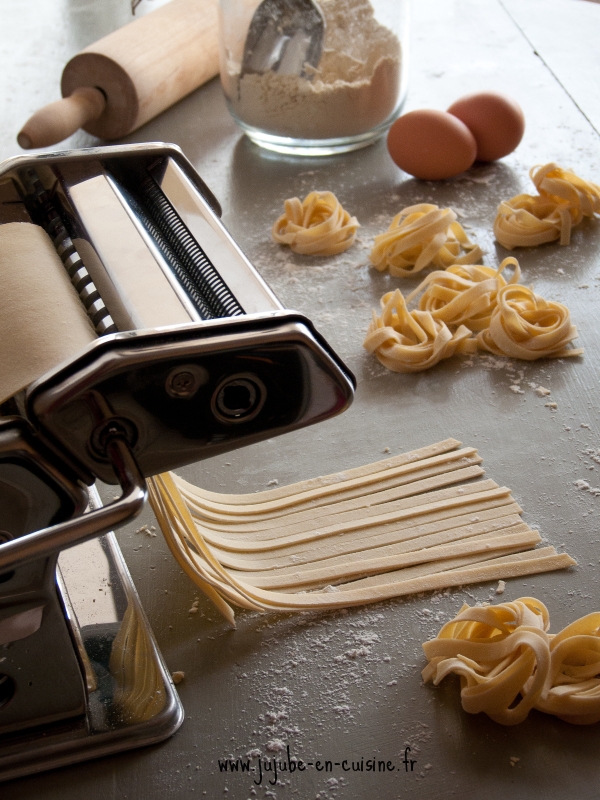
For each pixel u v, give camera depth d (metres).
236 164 1.48
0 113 1.59
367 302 1.17
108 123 1.53
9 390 0.52
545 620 0.71
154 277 0.59
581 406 0.98
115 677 0.68
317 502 0.86
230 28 1.39
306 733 0.65
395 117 1.50
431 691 0.68
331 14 1.34
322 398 0.54
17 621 0.56
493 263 1.23
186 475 0.91
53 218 0.71
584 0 2.04
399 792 0.61
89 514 0.48
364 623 0.74
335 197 1.30
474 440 0.94
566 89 1.67
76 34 1.89
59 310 0.58
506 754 0.63
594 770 0.62
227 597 0.73
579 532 0.82
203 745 0.64
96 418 0.49
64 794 0.61
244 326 0.50
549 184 1.26
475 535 0.82
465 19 1.97
